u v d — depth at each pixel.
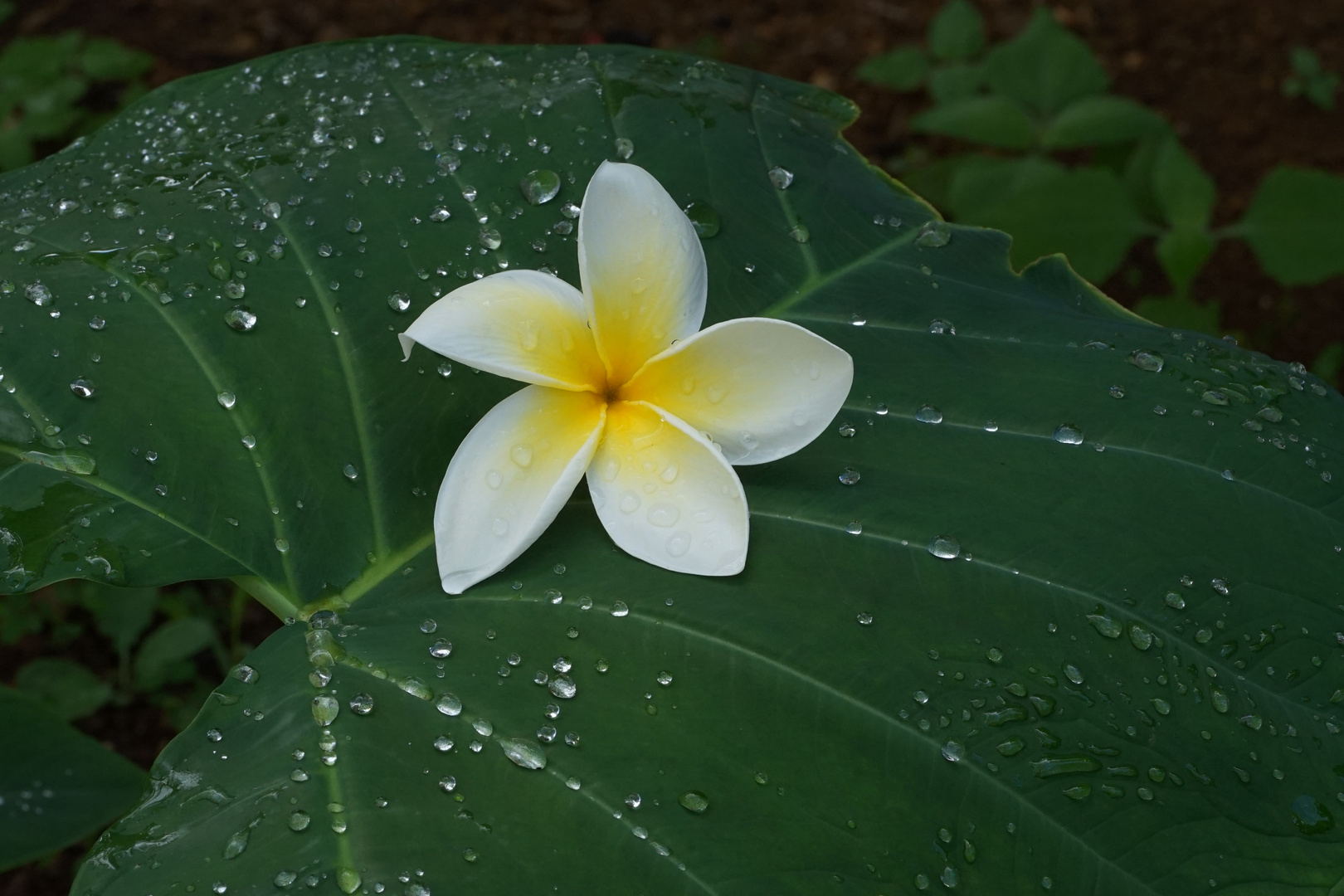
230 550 0.47
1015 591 0.47
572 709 0.45
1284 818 0.44
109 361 0.48
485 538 0.45
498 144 0.53
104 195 0.51
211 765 0.44
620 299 0.46
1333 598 0.47
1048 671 0.46
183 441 0.48
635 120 0.54
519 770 0.44
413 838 0.43
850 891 0.43
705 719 0.45
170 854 0.43
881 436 0.49
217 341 0.49
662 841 0.44
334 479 0.48
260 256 0.50
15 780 0.58
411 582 0.48
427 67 0.55
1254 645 0.46
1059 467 0.49
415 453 0.49
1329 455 0.49
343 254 0.50
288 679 0.45
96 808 0.59
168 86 0.56
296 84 0.55
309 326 0.49
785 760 0.45
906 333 0.52
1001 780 0.45
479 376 0.50
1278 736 0.45
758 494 0.48
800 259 0.53
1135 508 0.48
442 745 0.44
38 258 0.49
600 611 0.46
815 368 0.45
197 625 0.77
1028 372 0.51
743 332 0.45
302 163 0.52
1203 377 0.51
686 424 0.45
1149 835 0.44
